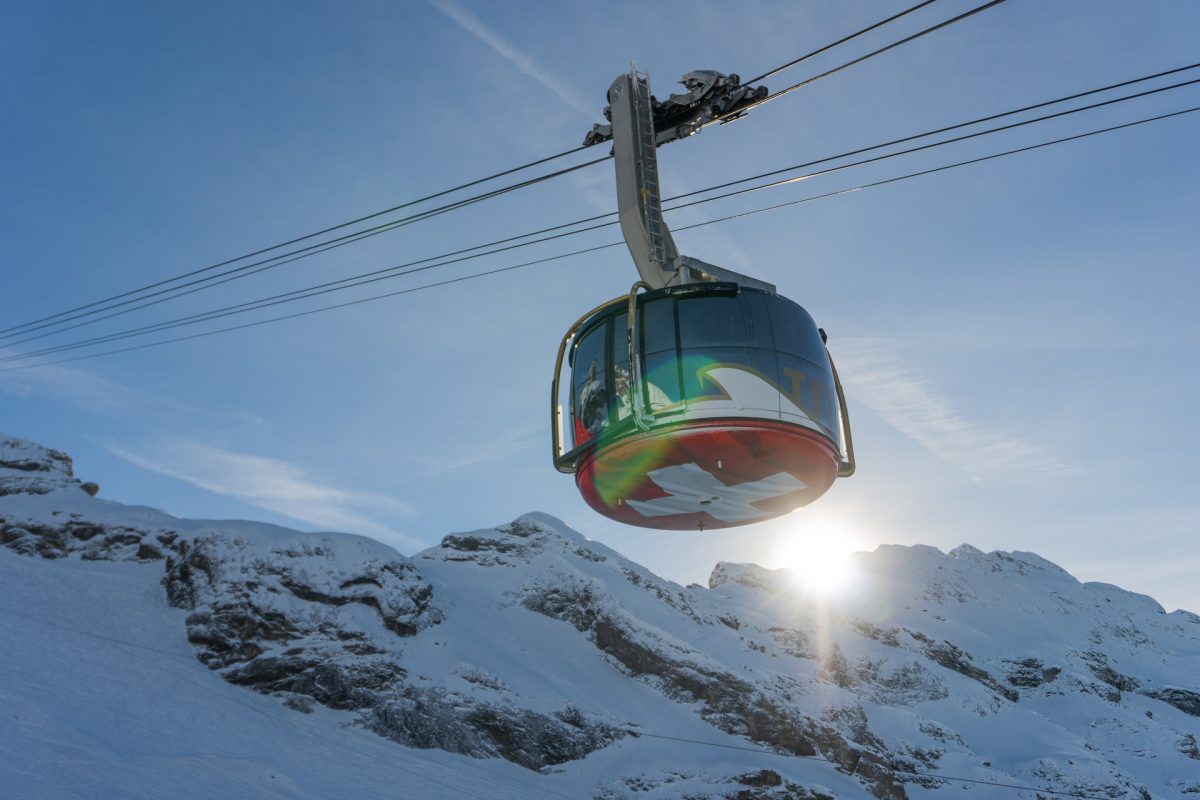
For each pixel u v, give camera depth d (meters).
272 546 118.56
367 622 112.31
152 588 119.62
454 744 95.44
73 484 152.38
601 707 117.56
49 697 72.88
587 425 16.62
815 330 16.92
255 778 64.12
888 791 118.25
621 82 16.83
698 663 130.38
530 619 148.38
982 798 135.62
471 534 184.88
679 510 17.84
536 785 93.44
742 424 15.26
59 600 110.62
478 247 29.56
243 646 102.19
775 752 116.38
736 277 16.88
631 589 172.75
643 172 16.45
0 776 49.25
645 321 16.05
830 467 16.56
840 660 187.12
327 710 95.19
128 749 63.78
